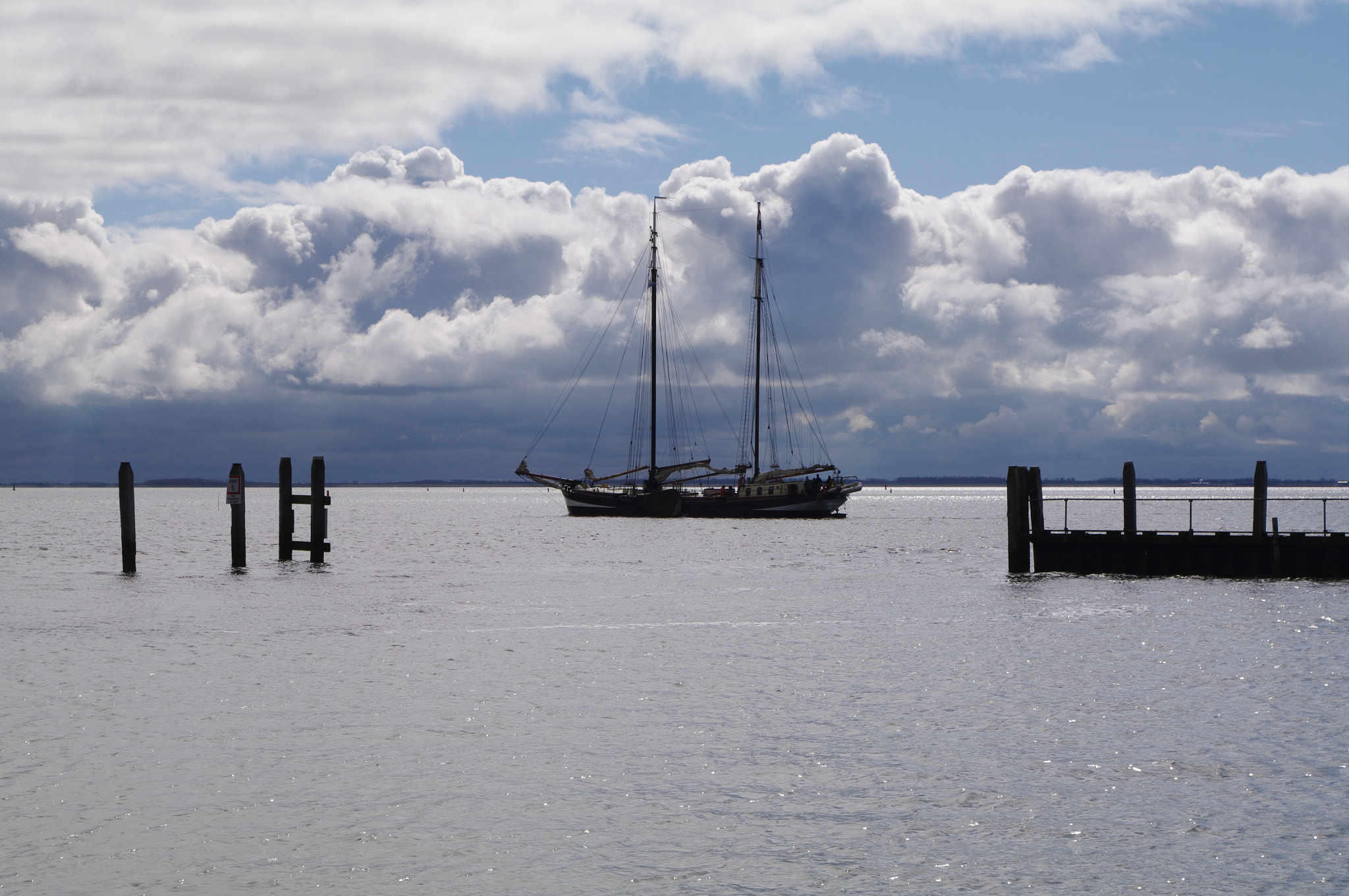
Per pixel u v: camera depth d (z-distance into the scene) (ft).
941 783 61.16
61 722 74.49
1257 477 159.94
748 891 47.11
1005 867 49.60
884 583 176.76
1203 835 53.26
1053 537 169.27
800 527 407.44
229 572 189.26
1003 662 98.99
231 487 186.50
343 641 111.24
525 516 595.88
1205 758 66.23
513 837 52.85
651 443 441.68
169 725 73.46
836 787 60.54
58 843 51.57
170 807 56.65
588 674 92.79
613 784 60.85
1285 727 73.72
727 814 56.13
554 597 154.92
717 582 180.75
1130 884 47.80
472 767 63.93
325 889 46.96
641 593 161.99
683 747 68.59
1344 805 57.36
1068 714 77.87
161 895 46.24
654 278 458.91
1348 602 142.41
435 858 50.24
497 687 87.20
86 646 107.34
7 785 59.93
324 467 191.11
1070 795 59.11
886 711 78.59
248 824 54.34
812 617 131.85
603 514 443.73
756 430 445.37
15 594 154.81
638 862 49.96
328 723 74.49
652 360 444.14
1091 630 119.96
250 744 68.69
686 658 101.30
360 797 58.44
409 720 75.51
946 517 574.56
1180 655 103.24
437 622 126.62
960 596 153.79
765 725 74.18
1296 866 49.62
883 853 51.11
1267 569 157.69
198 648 106.32
